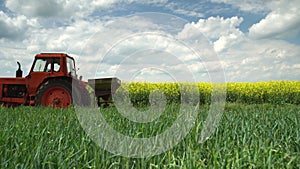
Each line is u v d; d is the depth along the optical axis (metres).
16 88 9.15
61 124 4.39
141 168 2.50
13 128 3.88
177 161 2.73
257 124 4.38
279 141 3.47
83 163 2.60
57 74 8.89
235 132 3.68
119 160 2.62
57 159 2.59
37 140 3.28
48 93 8.61
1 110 6.61
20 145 2.94
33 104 8.77
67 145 3.02
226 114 5.69
